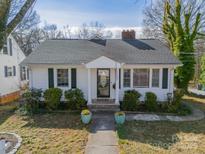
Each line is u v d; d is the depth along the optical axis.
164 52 18.48
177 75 23.94
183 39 23.84
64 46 19.50
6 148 9.11
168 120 14.00
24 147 9.50
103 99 17.12
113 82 17.31
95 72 17.22
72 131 11.76
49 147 9.55
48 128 12.28
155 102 16.14
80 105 16.11
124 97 16.16
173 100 16.17
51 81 17.08
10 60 24.52
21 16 5.24
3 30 4.97
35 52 18.19
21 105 17.25
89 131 11.73
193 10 29.84
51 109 15.89
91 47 19.42
